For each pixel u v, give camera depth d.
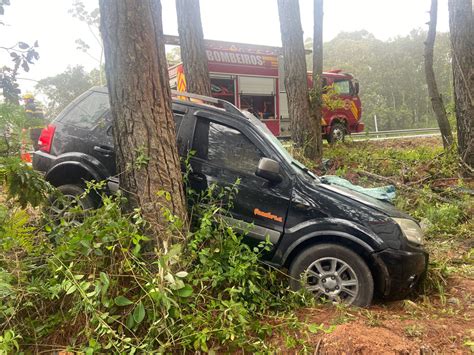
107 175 4.80
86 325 2.84
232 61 15.14
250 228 4.11
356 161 10.66
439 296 4.38
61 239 3.33
